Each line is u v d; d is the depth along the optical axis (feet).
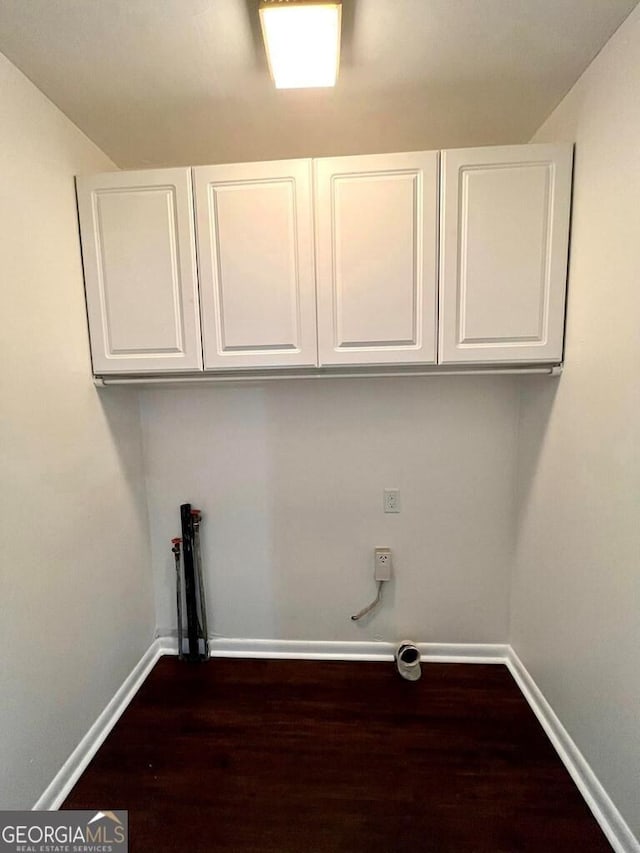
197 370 5.29
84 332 5.22
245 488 6.72
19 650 4.11
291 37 3.73
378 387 6.38
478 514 6.50
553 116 5.08
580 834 4.17
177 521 6.84
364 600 6.79
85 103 4.72
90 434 5.32
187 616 6.82
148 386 6.59
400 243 4.95
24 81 4.28
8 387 4.02
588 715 4.51
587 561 4.52
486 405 6.30
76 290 5.09
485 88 4.65
